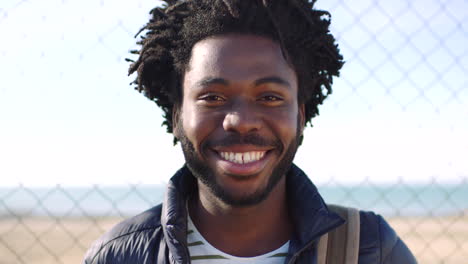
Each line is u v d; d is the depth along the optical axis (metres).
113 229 1.76
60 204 13.64
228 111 1.53
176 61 1.70
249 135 1.52
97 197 18.64
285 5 1.67
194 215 1.73
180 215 1.63
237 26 1.57
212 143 1.54
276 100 1.56
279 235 1.68
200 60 1.58
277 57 1.58
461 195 18.53
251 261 1.62
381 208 12.70
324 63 1.79
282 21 1.63
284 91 1.56
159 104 1.91
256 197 1.54
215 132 1.54
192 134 1.57
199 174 1.60
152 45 1.77
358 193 20.42
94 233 9.53
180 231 1.59
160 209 1.79
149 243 1.67
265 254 1.63
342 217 1.62
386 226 1.72
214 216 1.65
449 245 7.89
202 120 1.55
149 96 1.87
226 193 1.54
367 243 1.65
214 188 1.56
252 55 1.55
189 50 1.64
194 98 1.58
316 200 1.63
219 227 1.65
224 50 1.56
